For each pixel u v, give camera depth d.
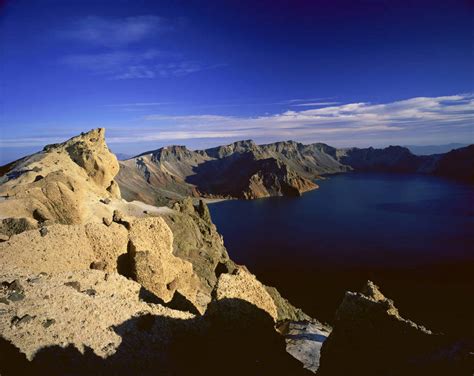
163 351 17.00
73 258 23.06
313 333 32.44
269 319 19.48
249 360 17.80
